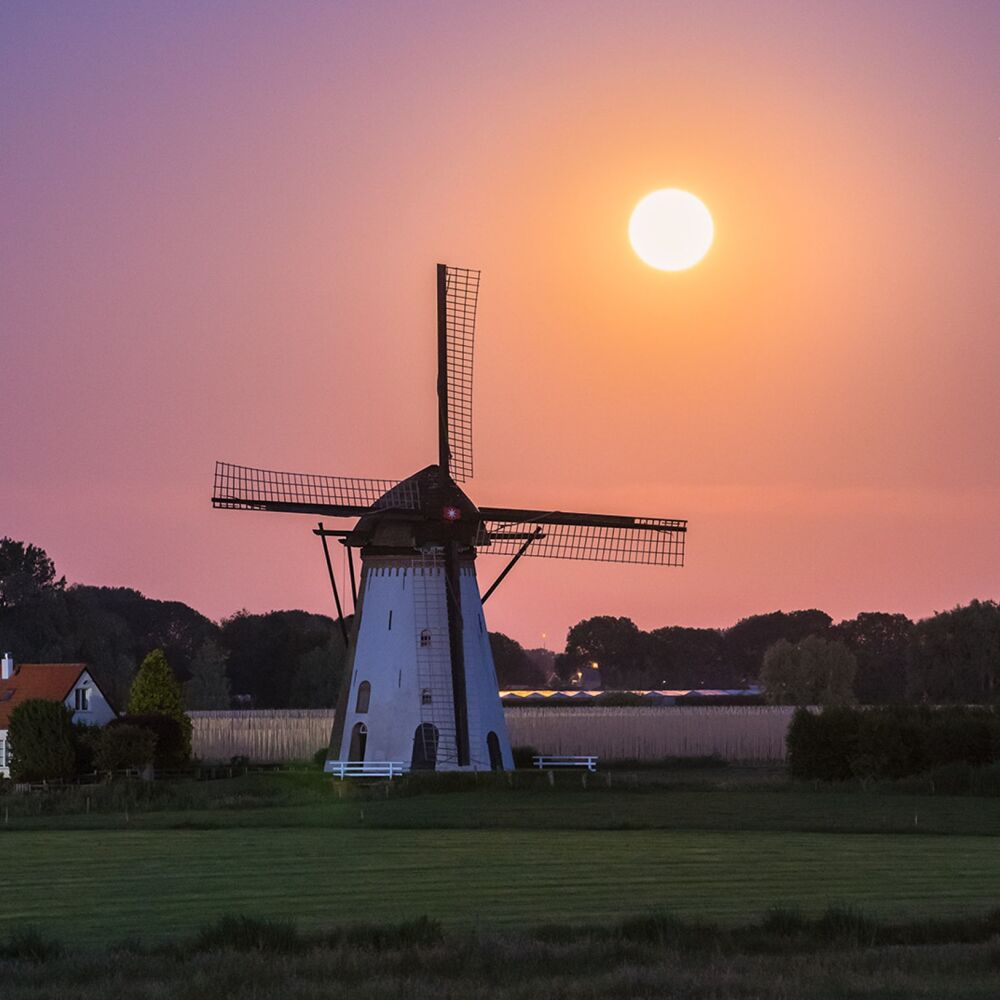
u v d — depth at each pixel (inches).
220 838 5664.4
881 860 5064.0
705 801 6835.6
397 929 3590.1
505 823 6077.8
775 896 4384.8
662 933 3617.1
